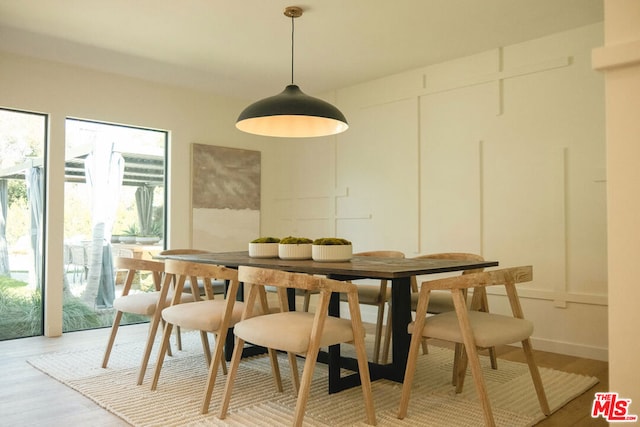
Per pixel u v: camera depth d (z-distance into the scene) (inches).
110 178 191.3
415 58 176.6
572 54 149.7
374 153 202.8
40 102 170.2
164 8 136.2
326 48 166.7
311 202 227.5
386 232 197.8
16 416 95.3
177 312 105.4
